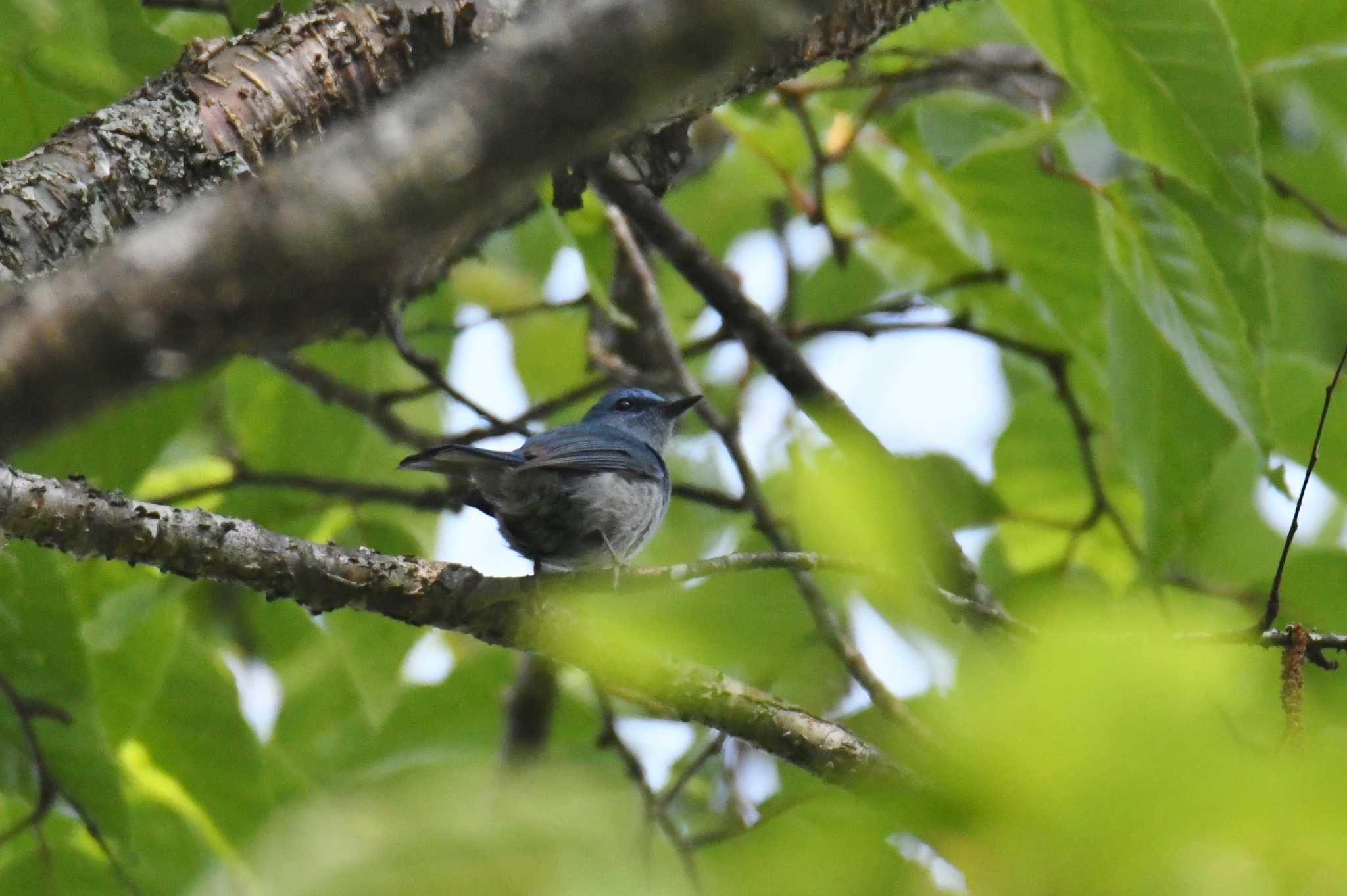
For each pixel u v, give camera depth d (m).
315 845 3.16
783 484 13.28
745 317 11.89
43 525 7.11
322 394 12.98
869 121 12.60
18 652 9.57
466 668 13.23
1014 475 14.96
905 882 3.31
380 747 12.98
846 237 13.14
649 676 8.02
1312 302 16.06
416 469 10.67
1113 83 8.77
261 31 7.69
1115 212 10.49
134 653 11.43
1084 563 14.33
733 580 7.45
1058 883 2.57
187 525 7.46
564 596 7.93
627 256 13.57
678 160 9.42
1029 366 15.83
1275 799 2.45
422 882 3.06
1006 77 13.28
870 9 8.54
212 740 11.62
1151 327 10.45
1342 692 6.42
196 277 2.09
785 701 8.13
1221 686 2.66
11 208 6.54
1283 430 12.76
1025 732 2.60
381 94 7.70
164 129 7.15
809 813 3.73
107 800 10.03
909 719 5.18
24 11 8.35
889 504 3.64
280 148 7.38
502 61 2.31
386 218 2.23
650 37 2.30
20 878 10.38
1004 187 11.24
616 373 13.77
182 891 11.12
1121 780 2.54
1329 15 10.49
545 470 10.76
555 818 3.20
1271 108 14.32
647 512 11.43
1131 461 10.77
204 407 14.12
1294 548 12.33
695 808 11.90
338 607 7.85
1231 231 11.05
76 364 2.02
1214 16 8.33
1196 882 2.49
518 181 2.34
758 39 2.35
